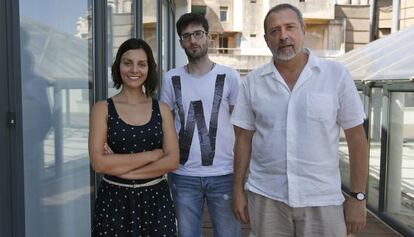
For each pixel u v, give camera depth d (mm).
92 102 2602
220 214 2736
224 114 2701
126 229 2008
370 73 5824
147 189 2043
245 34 31953
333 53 30094
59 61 2162
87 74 2545
